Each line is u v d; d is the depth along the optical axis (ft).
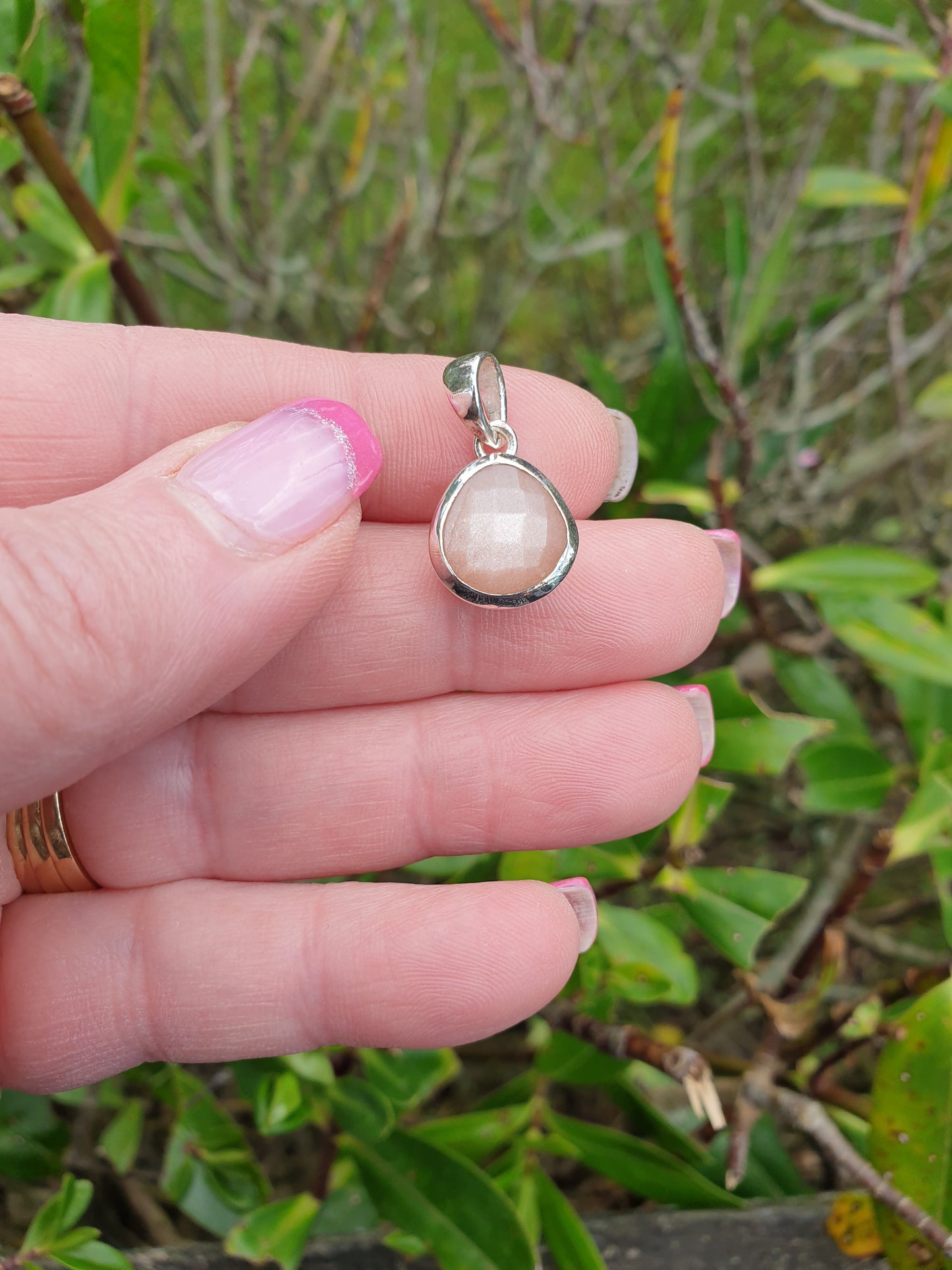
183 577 0.20
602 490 0.30
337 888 0.27
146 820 0.27
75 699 0.19
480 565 0.25
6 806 0.21
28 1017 0.26
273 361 0.27
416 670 0.28
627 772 0.27
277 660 0.27
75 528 0.20
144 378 0.27
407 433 0.28
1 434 0.26
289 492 0.21
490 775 0.27
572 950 0.26
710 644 0.36
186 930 0.26
